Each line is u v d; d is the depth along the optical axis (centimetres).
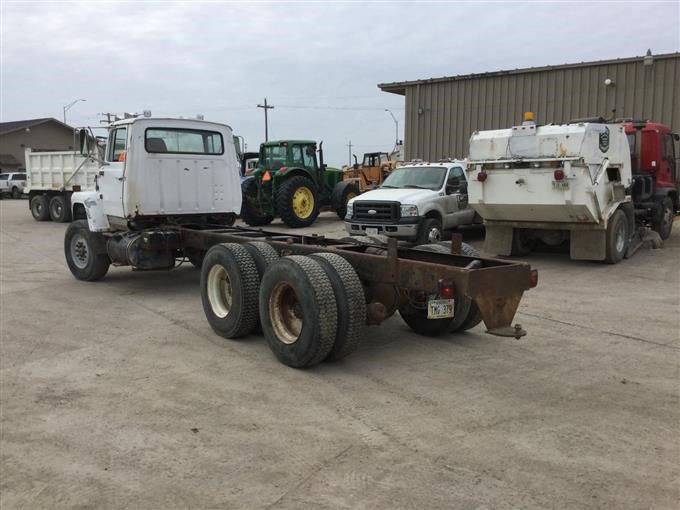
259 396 472
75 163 1948
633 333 658
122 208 848
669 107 1888
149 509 315
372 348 605
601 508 315
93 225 913
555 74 2084
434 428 413
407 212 1212
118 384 501
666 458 370
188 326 694
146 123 840
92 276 958
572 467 359
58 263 1181
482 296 480
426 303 619
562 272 1042
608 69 1984
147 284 958
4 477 349
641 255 1220
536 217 1104
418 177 1348
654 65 1902
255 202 1855
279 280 539
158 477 347
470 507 316
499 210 1135
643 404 457
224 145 934
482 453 376
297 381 507
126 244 842
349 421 424
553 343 621
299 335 524
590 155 1019
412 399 466
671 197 1412
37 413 440
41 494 330
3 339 638
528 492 331
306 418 430
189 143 892
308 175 1850
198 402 460
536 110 2133
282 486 337
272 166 1847
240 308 607
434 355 581
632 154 1300
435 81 2336
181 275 1041
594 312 755
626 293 866
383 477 347
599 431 409
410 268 523
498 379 512
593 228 1066
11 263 1180
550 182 1038
